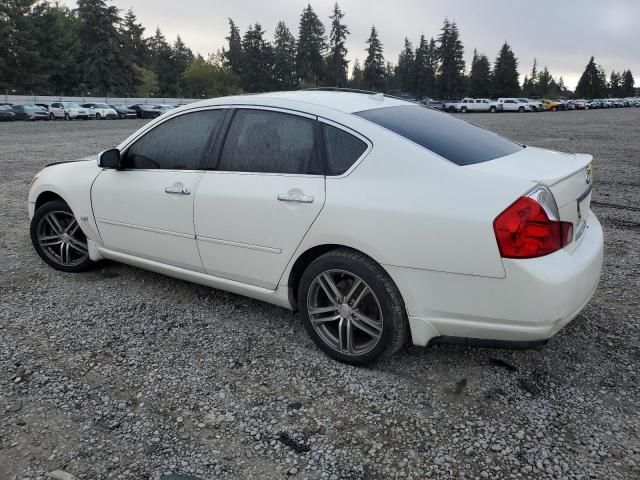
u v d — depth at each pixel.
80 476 2.32
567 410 2.74
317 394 2.92
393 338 2.97
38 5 66.00
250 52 94.25
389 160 2.93
